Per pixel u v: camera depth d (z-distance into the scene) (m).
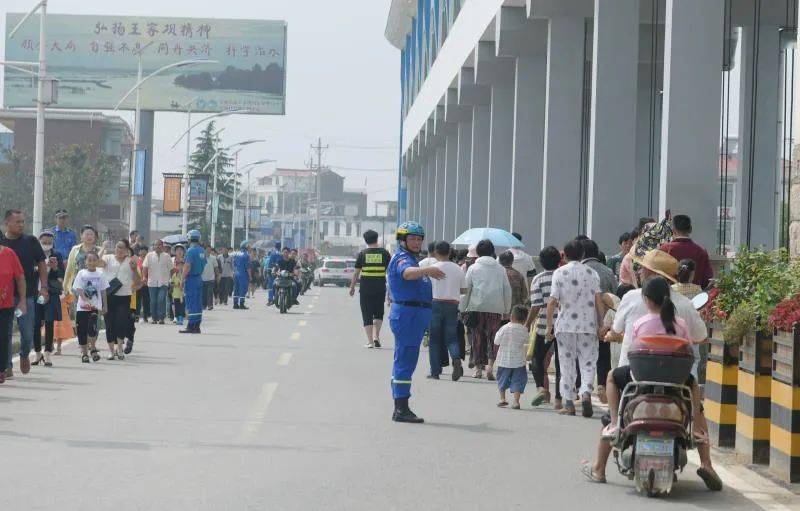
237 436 13.43
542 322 17.17
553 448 13.25
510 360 16.98
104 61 105.00
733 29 39.62
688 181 22.20
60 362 22.20
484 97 49.91
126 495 9.97
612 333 11.80
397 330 15.02
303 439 13.36
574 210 33.62
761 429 12.49
